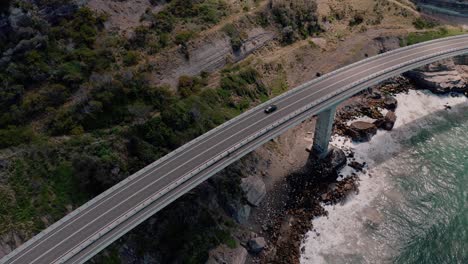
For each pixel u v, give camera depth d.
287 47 111.44
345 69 96.75
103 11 90.69
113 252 64.12
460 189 87.06
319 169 89.75
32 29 79.06
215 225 74.25
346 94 86.81
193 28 98.19
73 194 65.75
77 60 80.81
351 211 82.75
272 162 89.31
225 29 101.81
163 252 67.94
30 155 66.19
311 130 100.44
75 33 84.38
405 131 102.44
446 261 73.81
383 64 99.31
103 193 63.72
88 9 87.75
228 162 70.56
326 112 85.19
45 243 56.84
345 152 95.19
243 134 76.06
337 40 117.69
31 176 64.56
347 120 103.38
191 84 90.31
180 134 79.50
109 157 70.31
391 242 77.25
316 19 119.38
